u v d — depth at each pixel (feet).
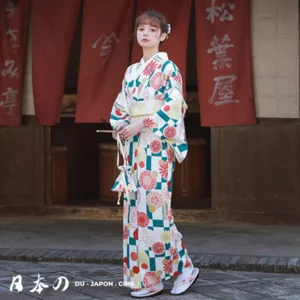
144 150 17.40
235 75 27.04
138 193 17.42
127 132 17.20
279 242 24.22
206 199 31.91
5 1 28.89
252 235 25.54
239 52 26.99
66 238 25.29
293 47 27.17
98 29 27.73
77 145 34.14
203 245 23.76
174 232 17.56
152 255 17.35
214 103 27.27
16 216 29.89
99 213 29.48
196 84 33.60
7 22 28.91
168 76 17.35
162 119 17.12
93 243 24.32
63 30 28.35
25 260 22.13
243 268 20.58
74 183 34.09
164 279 17.48
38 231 26.68
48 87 28.66
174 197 31.81
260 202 27.66
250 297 17.44
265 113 27.45
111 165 31.73
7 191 29.96
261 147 27.55
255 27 27.35
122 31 27.63
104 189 32.09
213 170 28.12
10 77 28.99
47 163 29.73
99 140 34.47
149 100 17.46
